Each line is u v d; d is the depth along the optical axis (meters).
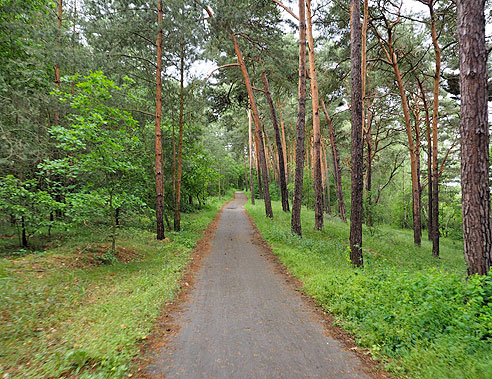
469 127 4.68
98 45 10.51
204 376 3.11
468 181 4.69
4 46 9.16
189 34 10.88
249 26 14.88
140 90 13.69
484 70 4.61
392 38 14.79
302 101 12.52
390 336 3.76
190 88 13.48
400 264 10.42
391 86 17.88
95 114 7.61
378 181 29.73
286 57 16.25
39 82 9.45
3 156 7.83
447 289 4.12
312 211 29.27
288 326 4.41
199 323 4.50
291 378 3.09
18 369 3.09
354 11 7.93
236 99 21.08
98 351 3.42
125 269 7.27
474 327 3.40
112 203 8.33
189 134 16.58
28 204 8.01
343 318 4.57
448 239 25.22
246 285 6.54
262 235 13.67
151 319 4.52
